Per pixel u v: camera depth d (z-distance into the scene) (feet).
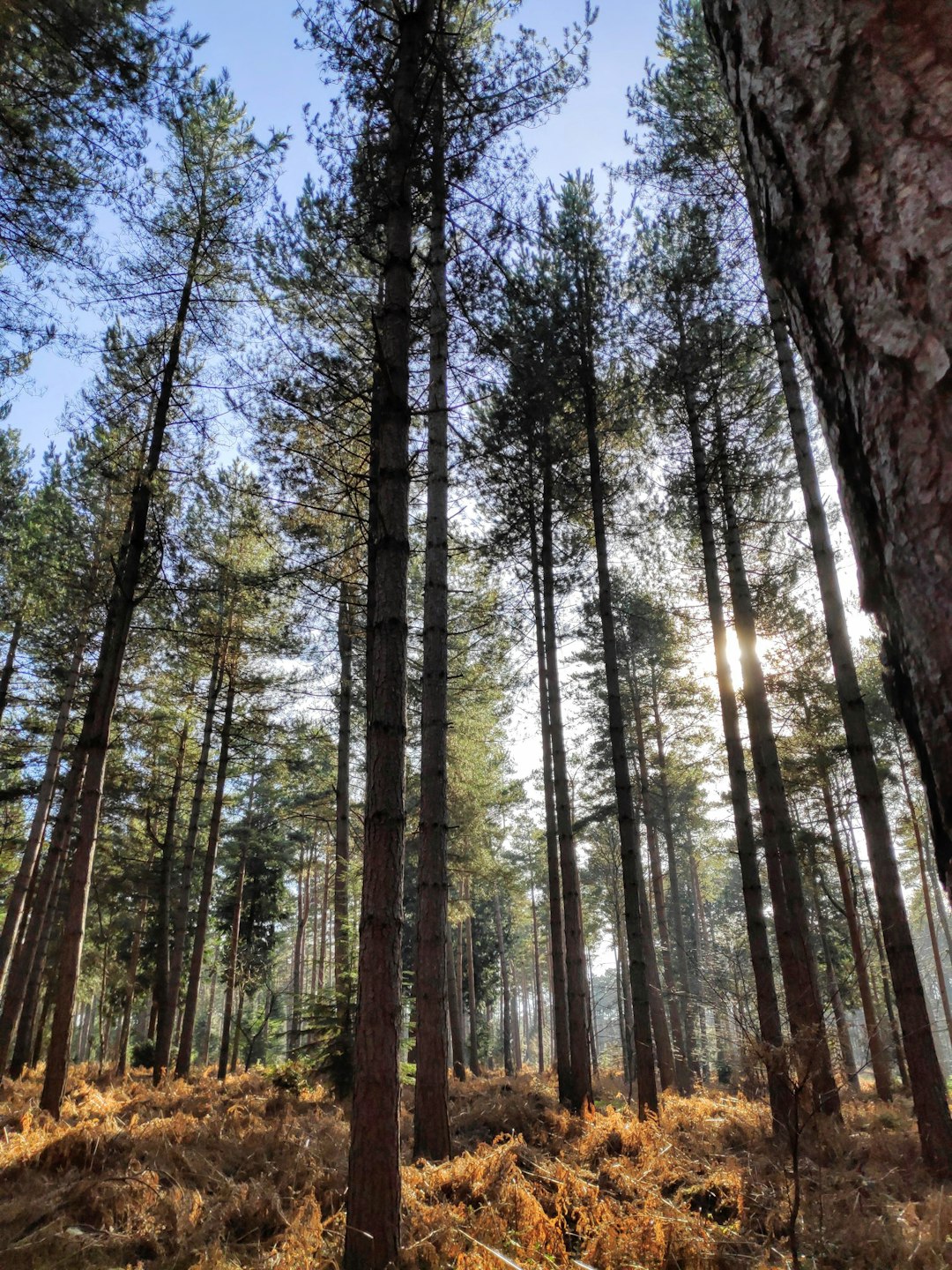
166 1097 38.34
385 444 19.29
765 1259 15.70
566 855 39.86
